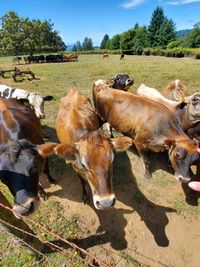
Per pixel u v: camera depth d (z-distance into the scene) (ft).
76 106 5.97
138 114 6.48
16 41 54.29
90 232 5.13
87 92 14.35
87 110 6.07
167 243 4.97
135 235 5.11
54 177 6.59
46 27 76.79
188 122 6.69
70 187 6.27
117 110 7.07
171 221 5.42
